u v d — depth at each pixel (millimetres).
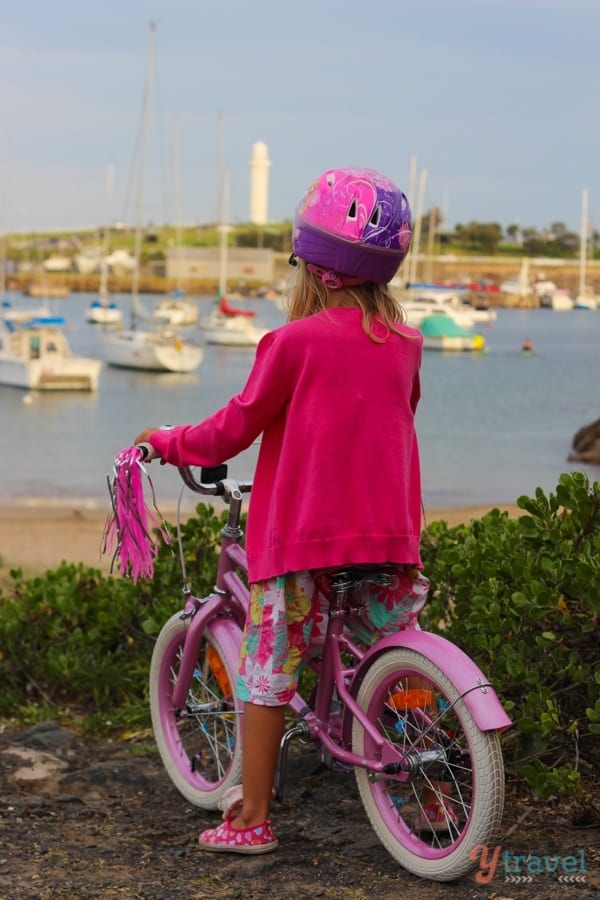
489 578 4262
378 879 3436
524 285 165500
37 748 4891
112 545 13172
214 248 164875
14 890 3355
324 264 3424
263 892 3340
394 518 3408
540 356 65875
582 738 4035
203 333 66812
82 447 28078
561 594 4086
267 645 3537
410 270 92875
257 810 3689
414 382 3619
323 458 3352
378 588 3561
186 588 4227
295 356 3371
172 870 3545
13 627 5699
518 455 26266
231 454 3533
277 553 3402
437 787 3588
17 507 18156
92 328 86188
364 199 3367
